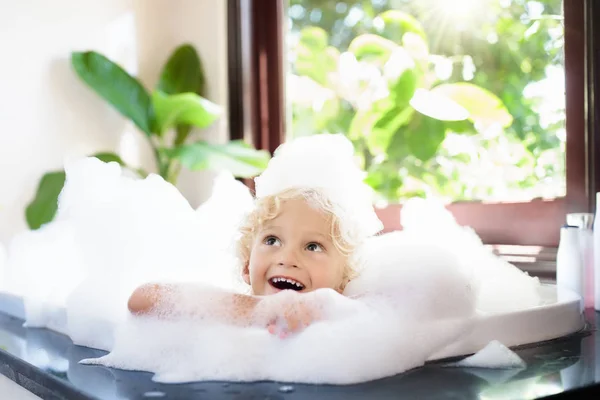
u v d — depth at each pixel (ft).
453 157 5.07
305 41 6.05
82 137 5.74
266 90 6.20
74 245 3.34
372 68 5.60
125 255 2.99
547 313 2.65
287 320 2.22
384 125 5.50
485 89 4.86
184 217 3.30
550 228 4.40
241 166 5.43
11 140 5.32
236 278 2.99
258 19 6.16
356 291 2.61
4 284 3.84
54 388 2.16
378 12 5.56
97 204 3.17
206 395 1.92
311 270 2.63
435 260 2.51
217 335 2.23
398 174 5.41
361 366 2.08
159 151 5.79
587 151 4.16
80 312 2.81
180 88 6.14
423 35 5.27
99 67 5.63
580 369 2.18
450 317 2.42
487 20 4.83
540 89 4.49
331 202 2.78
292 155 3.09
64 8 5.66
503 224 4.69
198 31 6.27
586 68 4.14
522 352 2.46
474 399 1.84
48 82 5.54
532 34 4.53
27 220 5.16
